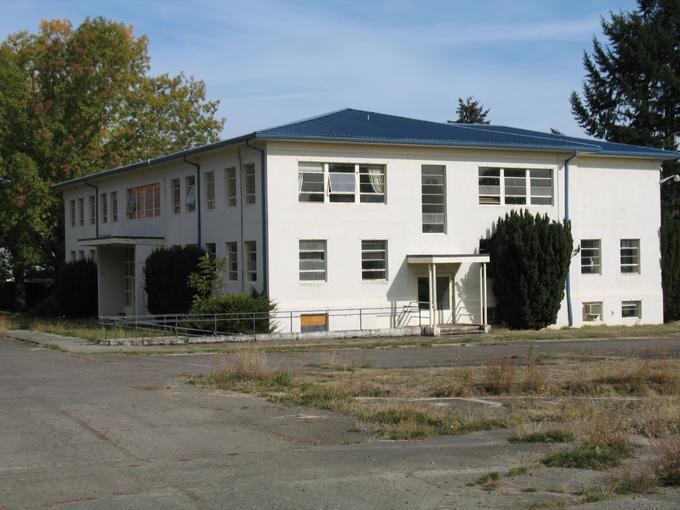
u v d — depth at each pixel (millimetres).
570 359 23062
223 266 35219
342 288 34375
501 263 36031
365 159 34844
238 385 17391
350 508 7832
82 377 19812
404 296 35438
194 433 11898
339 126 36438
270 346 29047
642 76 62250
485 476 8961
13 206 51219
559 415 13008
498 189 37375
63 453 10555
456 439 11398
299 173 33875
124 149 56938
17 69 53156
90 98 54125
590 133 64375
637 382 16984
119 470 9555
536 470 9359
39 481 9055
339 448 10812
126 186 45406
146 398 15609
